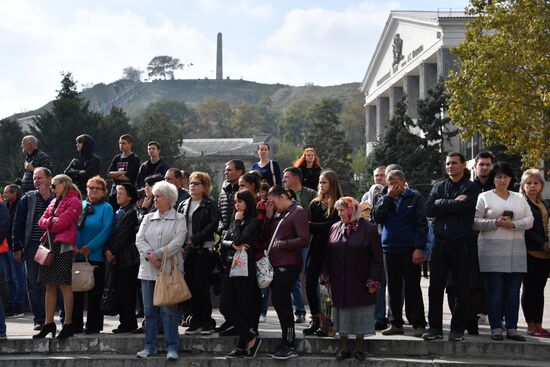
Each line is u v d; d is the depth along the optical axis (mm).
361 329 11383
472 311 12328
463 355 11594
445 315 14742
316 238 12367
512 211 11781
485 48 31844
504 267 11727
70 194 12312
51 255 12102
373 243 11414
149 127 110812
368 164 72562
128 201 12992
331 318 12156
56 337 12383
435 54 82125
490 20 32281
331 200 12305
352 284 11398
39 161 15719
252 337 11711
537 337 12086
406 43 93750
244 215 11812
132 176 16250
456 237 11672
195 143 178000
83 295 12914
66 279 12156
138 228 12844
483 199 12055
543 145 31188
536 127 31281
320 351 11977
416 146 67875
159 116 113812
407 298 12344
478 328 12992
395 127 69625
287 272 11664
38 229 13289
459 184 11828
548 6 31016
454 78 32969
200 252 12461
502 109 31406
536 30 30828
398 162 67625
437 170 67000
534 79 31703
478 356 11562
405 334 12438
